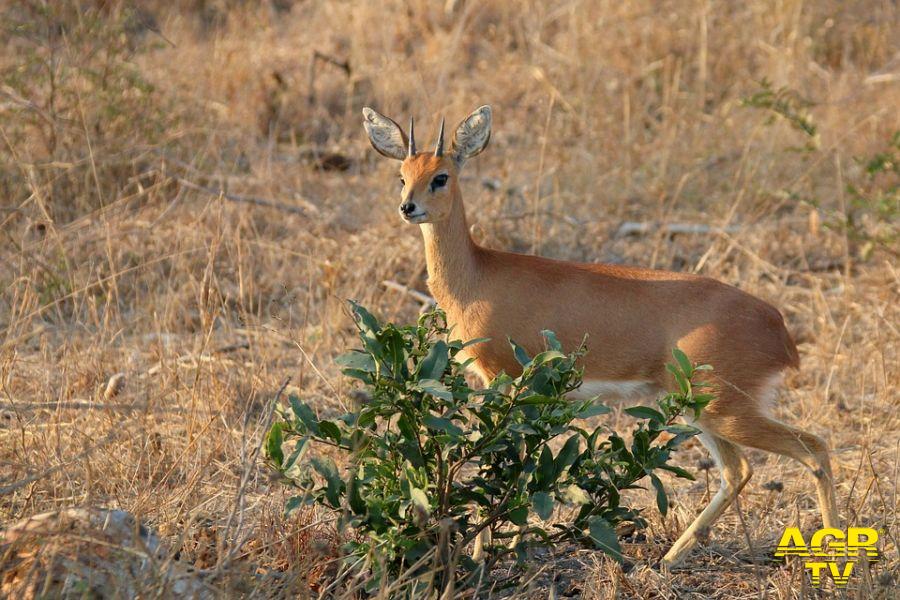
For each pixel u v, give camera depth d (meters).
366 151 17.62
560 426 7.19
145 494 8.12
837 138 16.58
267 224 14.83
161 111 15.77
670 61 19.41
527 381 7.09
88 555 6.45
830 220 14.84
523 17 21.83
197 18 22.70
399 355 6.95
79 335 11.82
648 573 8.12
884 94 18.30
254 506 8.36
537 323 8.88
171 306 12.27
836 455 10.04
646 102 18.91
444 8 22.39
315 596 7.34
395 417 9.59
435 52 21.02
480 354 9.11
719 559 8.46
